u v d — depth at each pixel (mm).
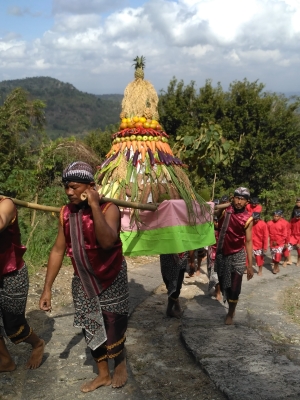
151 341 4672
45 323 4906
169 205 4094
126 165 4551
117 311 3365
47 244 8094
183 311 5641
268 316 5871
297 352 4410
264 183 20500
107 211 3236
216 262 5297
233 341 4426
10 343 4355
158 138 4742
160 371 3965
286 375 3670
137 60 4969
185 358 4227
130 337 4789
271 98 20953
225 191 19234
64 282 6461
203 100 21609
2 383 3605
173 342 4641
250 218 5090
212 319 5312
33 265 7137
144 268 7938
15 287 3492
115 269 3307
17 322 3619
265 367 3824
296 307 6520
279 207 18156
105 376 3549
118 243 3324
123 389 3547
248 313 5887
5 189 11391
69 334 4625
